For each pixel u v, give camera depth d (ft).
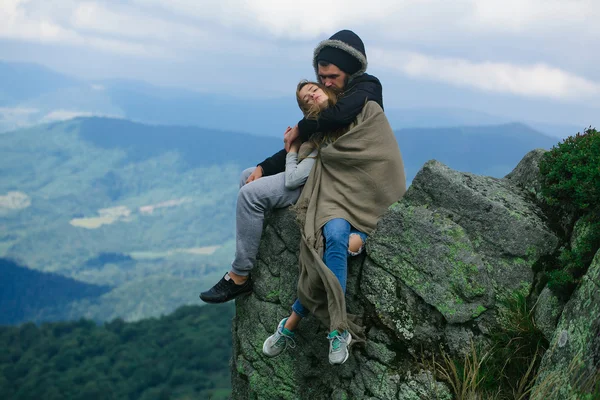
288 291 16.07
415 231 13.94
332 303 13.47
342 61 15.19
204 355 469.57
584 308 11.29
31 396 428.15
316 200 14.85
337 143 14.74
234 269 16.20
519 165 15.75
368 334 14.46
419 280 13.80
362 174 14.52
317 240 14.23
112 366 470.80
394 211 14.30
